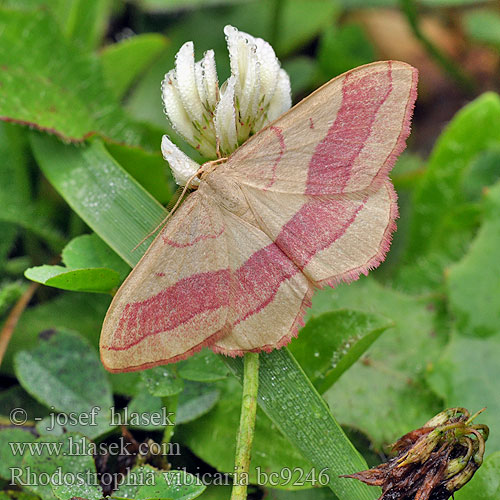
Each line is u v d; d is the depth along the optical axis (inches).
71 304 7.8
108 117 7.9
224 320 7.0
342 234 7.0
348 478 7.1
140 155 7.8
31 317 7.8
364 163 7.0
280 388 7.2
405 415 7.6
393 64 7.0
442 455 7.0
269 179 7.1
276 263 7.1
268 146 7.1
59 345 7.6
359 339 7.3
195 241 7.1
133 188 7.5
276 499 7.4
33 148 7.7
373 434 7.6
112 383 7.6
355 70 7.0
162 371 7.3
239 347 7.0
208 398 7.5
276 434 7.4
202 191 7.1
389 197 7.0
